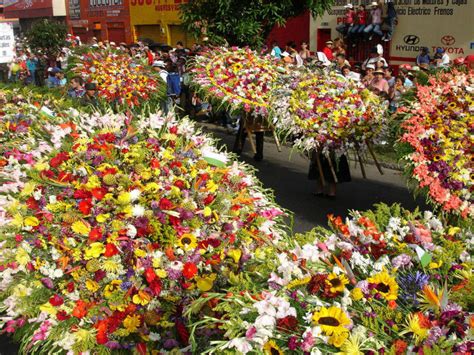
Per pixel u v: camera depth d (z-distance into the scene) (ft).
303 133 28.07
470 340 9.59
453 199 21.57
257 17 40.19
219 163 17.48
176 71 47.83
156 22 78.13
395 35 50.31
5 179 18.06
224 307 11.10
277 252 13.30
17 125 25.39
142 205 15.39
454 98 23.72
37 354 14.48
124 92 37.70
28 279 14.97
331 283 10.95
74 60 38.96
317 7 40.40
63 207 15.56
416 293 10.77
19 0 112.68
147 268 14.37
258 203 17.75
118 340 13.84
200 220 15.56
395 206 14.23
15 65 75.56
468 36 45.27
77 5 96.17
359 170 35.53
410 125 23.32
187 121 20.01
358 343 9.76
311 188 32.32
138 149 16.80
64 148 17.44
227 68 33.58
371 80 39.42
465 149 22.49
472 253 12.75
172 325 13.88
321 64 35.29
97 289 14.47
